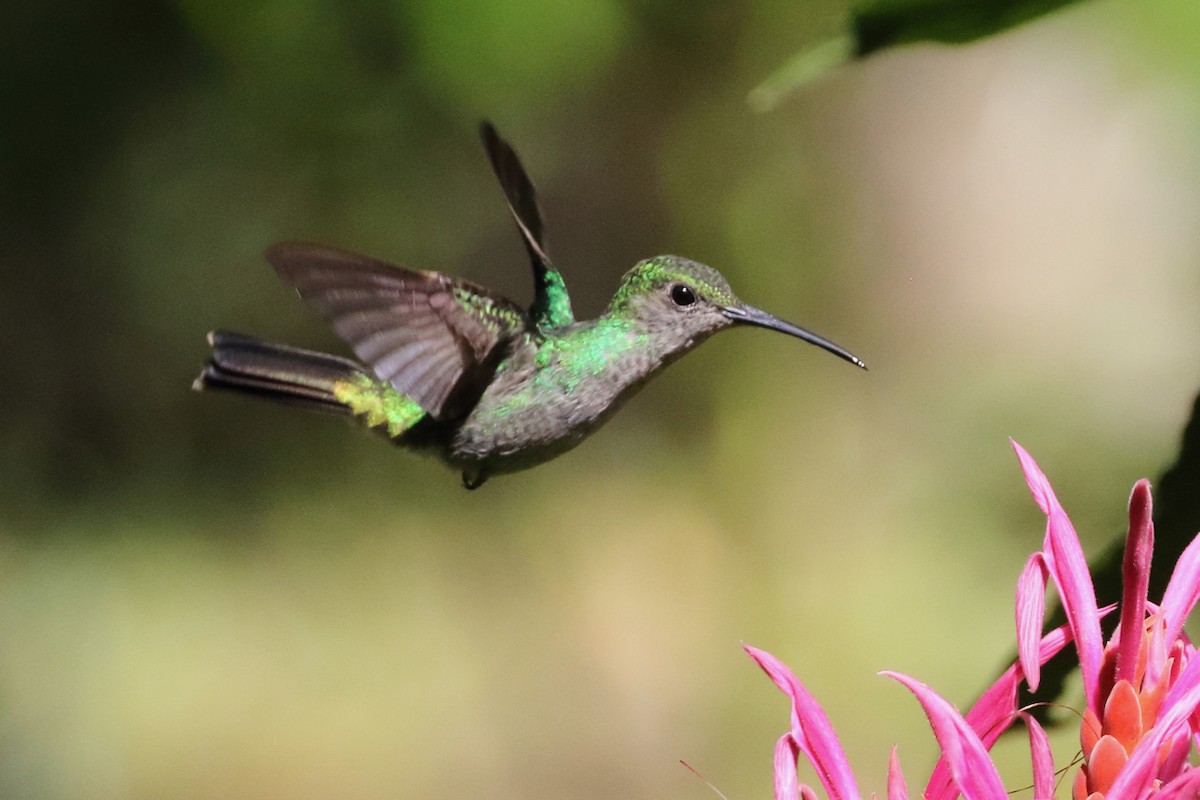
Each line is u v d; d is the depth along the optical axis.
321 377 2.58
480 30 3.34
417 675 3.89
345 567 4.16
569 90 3.65
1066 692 2.49
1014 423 3.99
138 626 3.91
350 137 3.65
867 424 4.21
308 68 3.45
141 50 3.74
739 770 3.56
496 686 3.85
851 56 2.49
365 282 2.54
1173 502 2.48
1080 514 3.71
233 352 2.58
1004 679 2.47
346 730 3.72
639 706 3.74
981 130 4.44
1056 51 4.23
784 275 4.24
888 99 4.39
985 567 3.77
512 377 2.58
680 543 4.11
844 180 4.30
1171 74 2.81
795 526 4.06
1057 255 4.30
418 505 4.29
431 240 4.02
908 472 4.08
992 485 3.93
